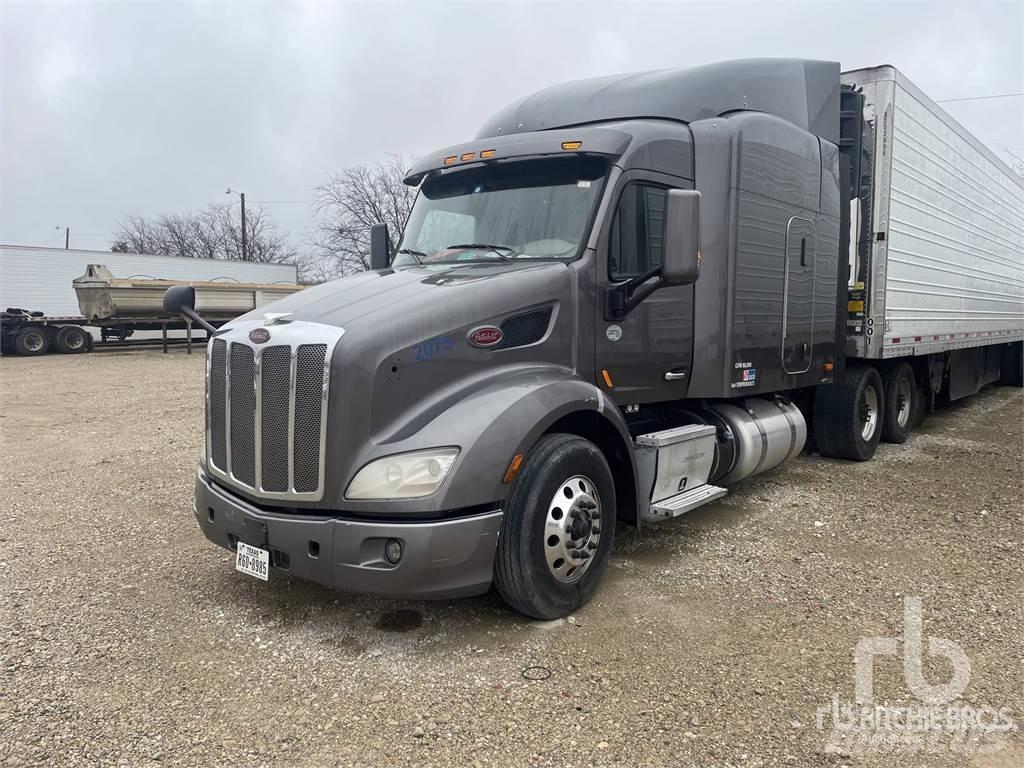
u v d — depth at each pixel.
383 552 3.48
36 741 2.93
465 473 3.49
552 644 3.72
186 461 7.97
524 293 4.10
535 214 4.68
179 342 28.95
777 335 5.85
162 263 30.34
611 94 5.36
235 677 3.42
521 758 2.83
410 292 3.98
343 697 3.25
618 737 2.95
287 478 3.63
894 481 7.01
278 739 2.95
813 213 6.26
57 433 9.73
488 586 3.64
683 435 4.98
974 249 10.40
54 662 3.55
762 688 3.30
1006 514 5.90
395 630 3.89
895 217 7.48
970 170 9.97
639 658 3.57
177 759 2.82
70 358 22.72
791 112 6.12
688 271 4.20
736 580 4.54
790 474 7.30
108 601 4.26
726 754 2.84
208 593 4.38
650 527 5.60
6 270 26.67
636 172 4.68
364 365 3.53
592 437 4.54
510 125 5.71
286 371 3.60
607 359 4.57
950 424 10.45
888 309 7.48
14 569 4.76
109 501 6.36
